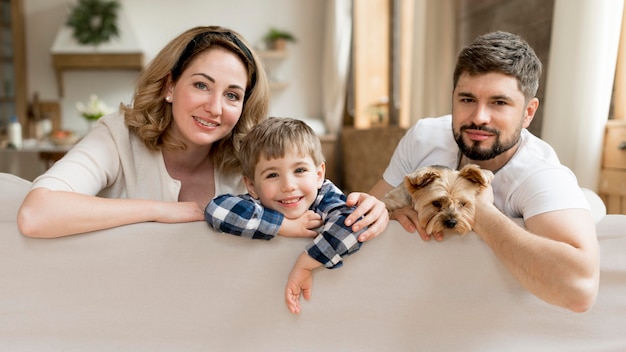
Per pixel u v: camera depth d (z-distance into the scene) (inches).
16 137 160.2
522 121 44.8
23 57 222.4
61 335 41.2
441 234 41.4
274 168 42.9
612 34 70.0
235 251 41.3
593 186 72.7
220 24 230.4
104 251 40.9
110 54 213.5
